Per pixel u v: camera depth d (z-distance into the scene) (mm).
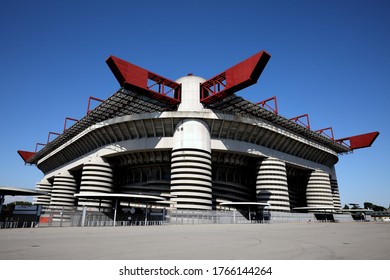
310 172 75625
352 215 88125
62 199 69875
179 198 46312
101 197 40969
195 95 53312
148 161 55312
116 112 55000
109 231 24562
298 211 75000
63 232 23375
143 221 42000
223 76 48969
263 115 56656
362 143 81375
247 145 56656
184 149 49031
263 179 58719
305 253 11086
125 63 43188
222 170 59562
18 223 34906
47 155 84438
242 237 18203
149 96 48469
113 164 59188
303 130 65500
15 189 34656
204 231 24438
